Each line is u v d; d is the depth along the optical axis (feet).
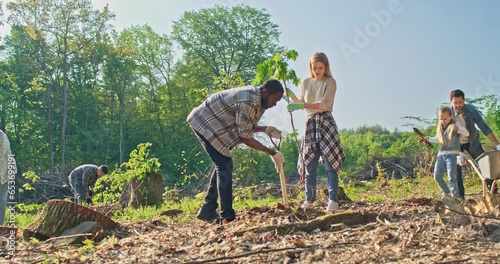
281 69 25.04
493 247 14.20
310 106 23.95
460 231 15.75
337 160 24.40
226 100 19.85
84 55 166.81
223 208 20.89
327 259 14.20
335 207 24.23
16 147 146.92
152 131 172.24
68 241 20.56
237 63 146.20
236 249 16.10
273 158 22.79
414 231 16.11
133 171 40.81
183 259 15.60
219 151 20.12
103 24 162.71
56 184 85.05
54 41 161.38
